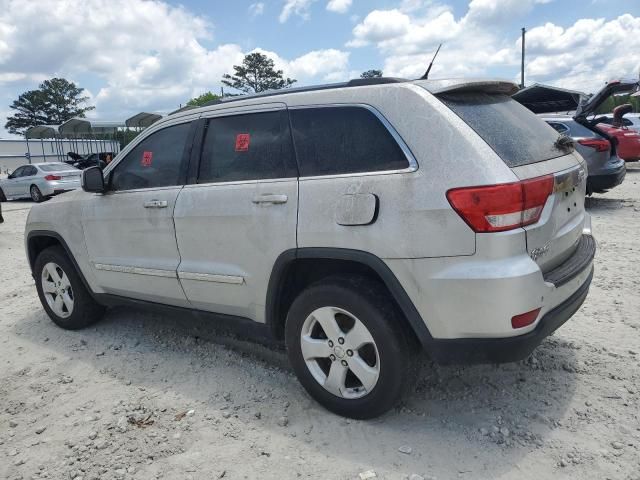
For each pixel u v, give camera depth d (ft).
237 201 11.28
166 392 12.12
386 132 9.75
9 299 20.40
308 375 10.78
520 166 9.11
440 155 9.11
